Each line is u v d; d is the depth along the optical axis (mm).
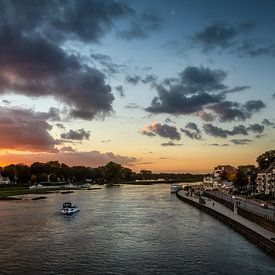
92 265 77125
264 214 116312
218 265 76312
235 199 191625
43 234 108000
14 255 84562
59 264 77812
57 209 170625
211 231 112875
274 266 75312
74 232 111062
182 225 124438
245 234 103375
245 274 70688
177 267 75375
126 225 123938
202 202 185500
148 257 82750
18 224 126062
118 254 85375
